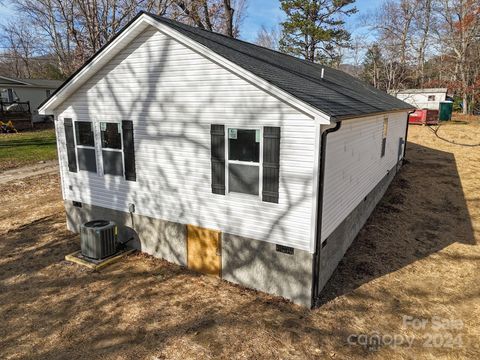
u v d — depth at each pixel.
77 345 5.13
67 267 7.45
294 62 11.37
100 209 8.50
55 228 9.50
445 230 9.47
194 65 6.29
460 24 34.00
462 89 36.03
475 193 12.44
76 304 6.16
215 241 6.80
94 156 8.25
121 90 7.38
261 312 5.89
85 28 18.45
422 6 38.66
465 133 23.61
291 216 5.81
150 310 5.97
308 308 5.99
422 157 17.98
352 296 6.41
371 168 9.54
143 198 7.66
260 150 5.86
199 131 6.52
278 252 6.09
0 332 5.43
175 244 7.41
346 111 5.96
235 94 5.94
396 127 13.14
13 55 49.56
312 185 5.50
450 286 6.84
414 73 41.28
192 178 6.82
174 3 16.58
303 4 32.41
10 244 8.55
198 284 6.77
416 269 7.45
